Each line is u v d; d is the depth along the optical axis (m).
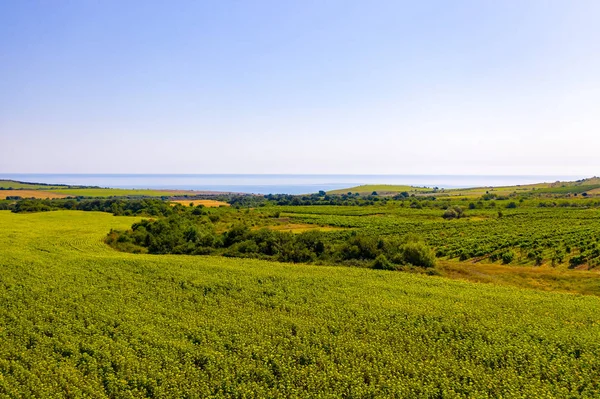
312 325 26.14
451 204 150.50
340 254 53.72
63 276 38.56
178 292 34.22
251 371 20.42
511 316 28.09
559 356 21.84
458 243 65.25
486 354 22.03
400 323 26.70
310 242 56.53
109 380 19.41
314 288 35.62
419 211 129.25
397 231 80.69
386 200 190.88
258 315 28.25
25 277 37.75
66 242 62.09
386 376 19.78
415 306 30.05
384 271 45.09
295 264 50.50
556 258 52.94
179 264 45.28
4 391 18.33
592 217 97.19
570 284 41.66
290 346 23.34
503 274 45.97
